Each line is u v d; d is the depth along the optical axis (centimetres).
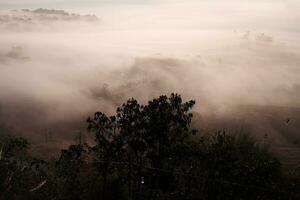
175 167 1984
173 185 1894
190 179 1811
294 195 1647
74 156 2022
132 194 1939
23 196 981
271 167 1733
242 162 1767
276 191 1648
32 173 1252
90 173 1964
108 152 2089
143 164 2066
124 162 2025
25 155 1625
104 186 1870
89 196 1720
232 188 1684
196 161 1914
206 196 1722
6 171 1027
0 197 921
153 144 2072
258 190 1661
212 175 1783
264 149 1995
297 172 1834
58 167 1892
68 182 1584
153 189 1928
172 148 2033
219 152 1856
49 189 1157
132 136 2122
